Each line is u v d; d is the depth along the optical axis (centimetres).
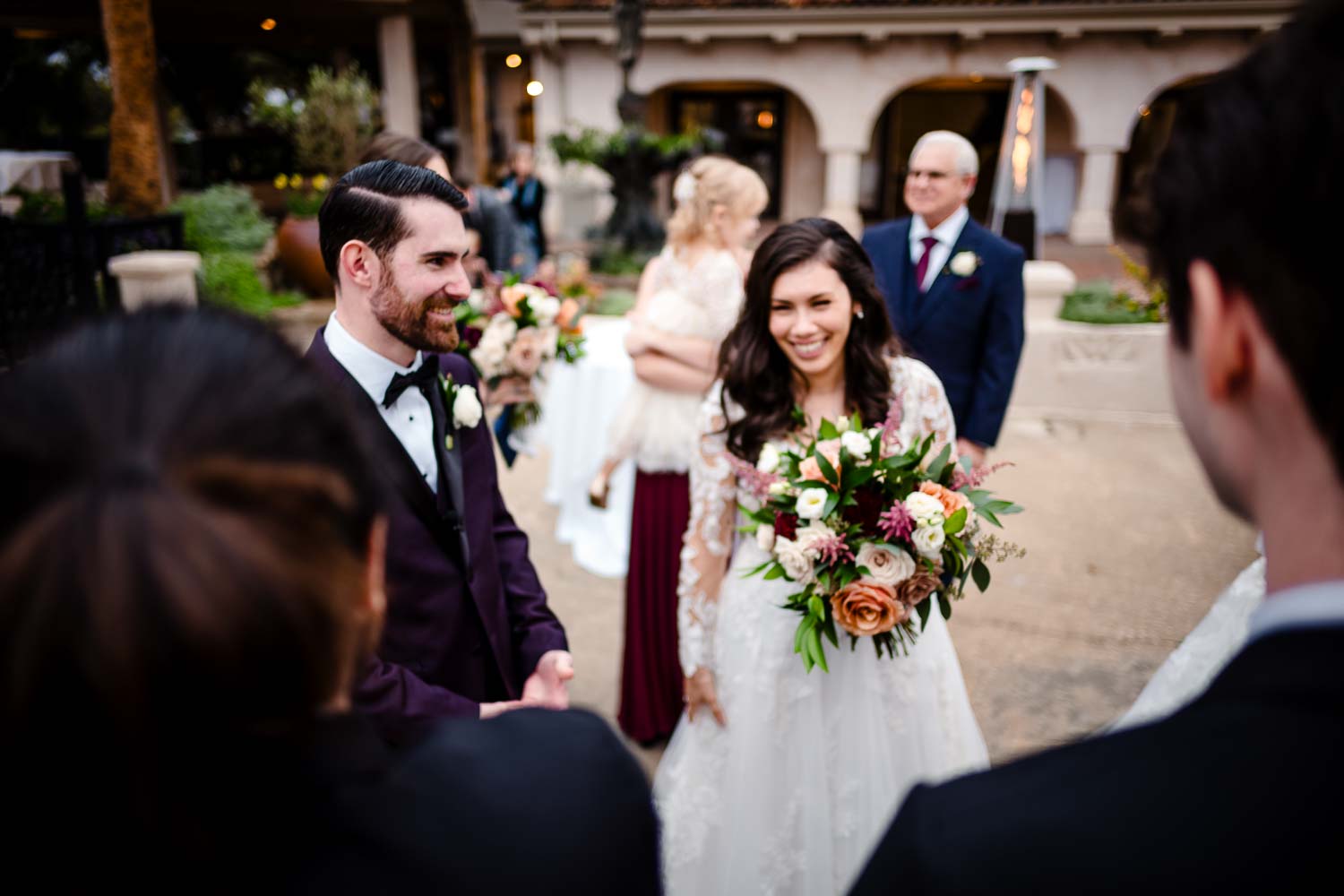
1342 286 44
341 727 55
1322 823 42
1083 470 534
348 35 1633
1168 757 47
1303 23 47
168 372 49
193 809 45
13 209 902
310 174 1555
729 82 1627
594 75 1422
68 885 45
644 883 60
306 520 49
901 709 183
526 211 977
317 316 853
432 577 153
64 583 42
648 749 291
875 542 163
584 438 418
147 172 845
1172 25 1341
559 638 173
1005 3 1346
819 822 183
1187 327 52
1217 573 404
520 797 57
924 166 318
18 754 43
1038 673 325
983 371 324
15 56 1545
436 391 162
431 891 52
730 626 189
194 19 1539
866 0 1360
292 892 49
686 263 289
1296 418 47
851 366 193
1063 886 44
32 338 56
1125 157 1719
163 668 42
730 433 191
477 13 1759
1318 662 45
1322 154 44
